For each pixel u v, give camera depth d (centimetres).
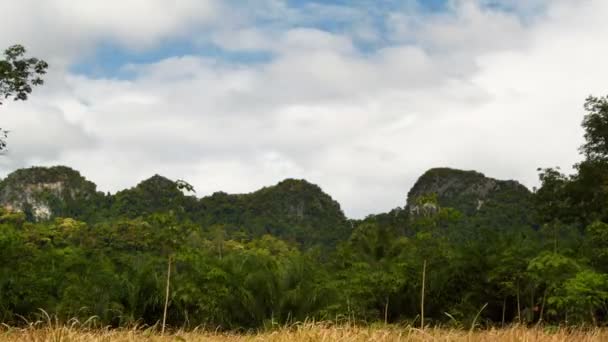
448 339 917
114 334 870
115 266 2109
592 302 1509
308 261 2253
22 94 2197
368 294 1992
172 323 1892
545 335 945
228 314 1895
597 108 3253
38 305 1714
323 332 884
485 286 1991
